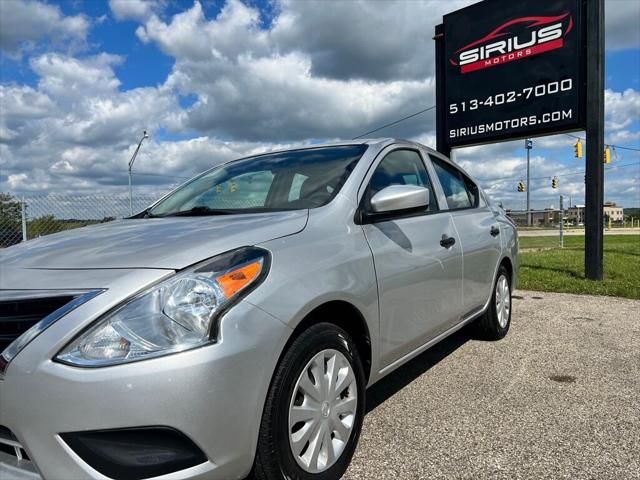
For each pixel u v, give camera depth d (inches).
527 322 212.5
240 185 124.9
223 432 68.2
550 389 133.4
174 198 135.3
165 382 64.7
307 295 81.0
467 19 350.6
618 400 125.1
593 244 312.0
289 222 91.2
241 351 70.1
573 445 102.2
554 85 316.8
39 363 65.2
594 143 306.7
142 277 70.9
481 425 112.3
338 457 88.1
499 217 184.5
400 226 115.2
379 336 101.9
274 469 75.1
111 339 65.7
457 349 172.1
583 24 305.9
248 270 75.6
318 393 83.9
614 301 256.4
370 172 115.2
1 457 70.4
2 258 87.8
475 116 352.2
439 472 92.7
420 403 125.6
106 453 64.2
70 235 98.8
